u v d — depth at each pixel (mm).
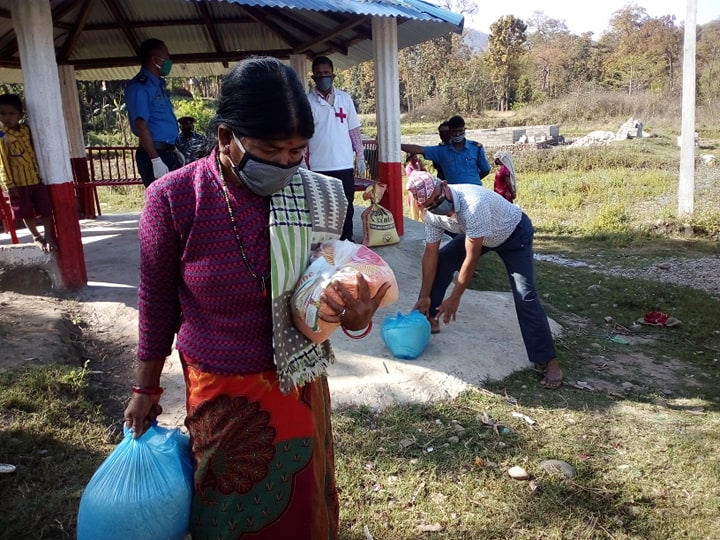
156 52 5621
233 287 1859
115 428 3553
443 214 4016
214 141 1863
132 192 14000
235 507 1960
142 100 5527
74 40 8141
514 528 2916
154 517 1983
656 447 3629
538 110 45125
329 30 8141
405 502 3064
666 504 3127
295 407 1984
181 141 5816
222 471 1952
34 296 5371
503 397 4164
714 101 39812
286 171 1798
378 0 6277
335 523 2314
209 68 10656
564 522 2955
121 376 4234
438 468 3326
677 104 39656
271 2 5363
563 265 8945
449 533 2875
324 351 2105
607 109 41188
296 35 8945
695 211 12516
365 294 1870
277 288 1878
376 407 3910
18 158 5270
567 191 16281
